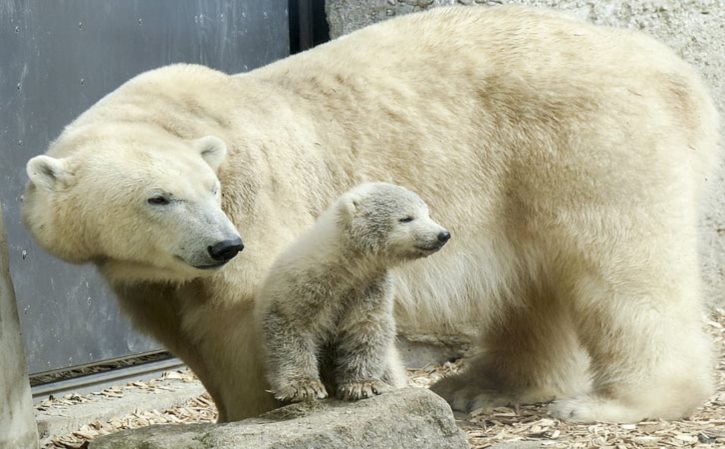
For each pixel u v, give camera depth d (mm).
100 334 13656
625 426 10484
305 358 8516
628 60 11000
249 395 9195
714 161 11656
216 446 7574
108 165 8719
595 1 15016
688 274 10812
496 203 10781
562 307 11469
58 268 13164
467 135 10656
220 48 14555
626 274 10625
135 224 8633
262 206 9336
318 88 10398
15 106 12656
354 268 8453
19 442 8766
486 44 11008
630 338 10695
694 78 11523
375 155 10328
